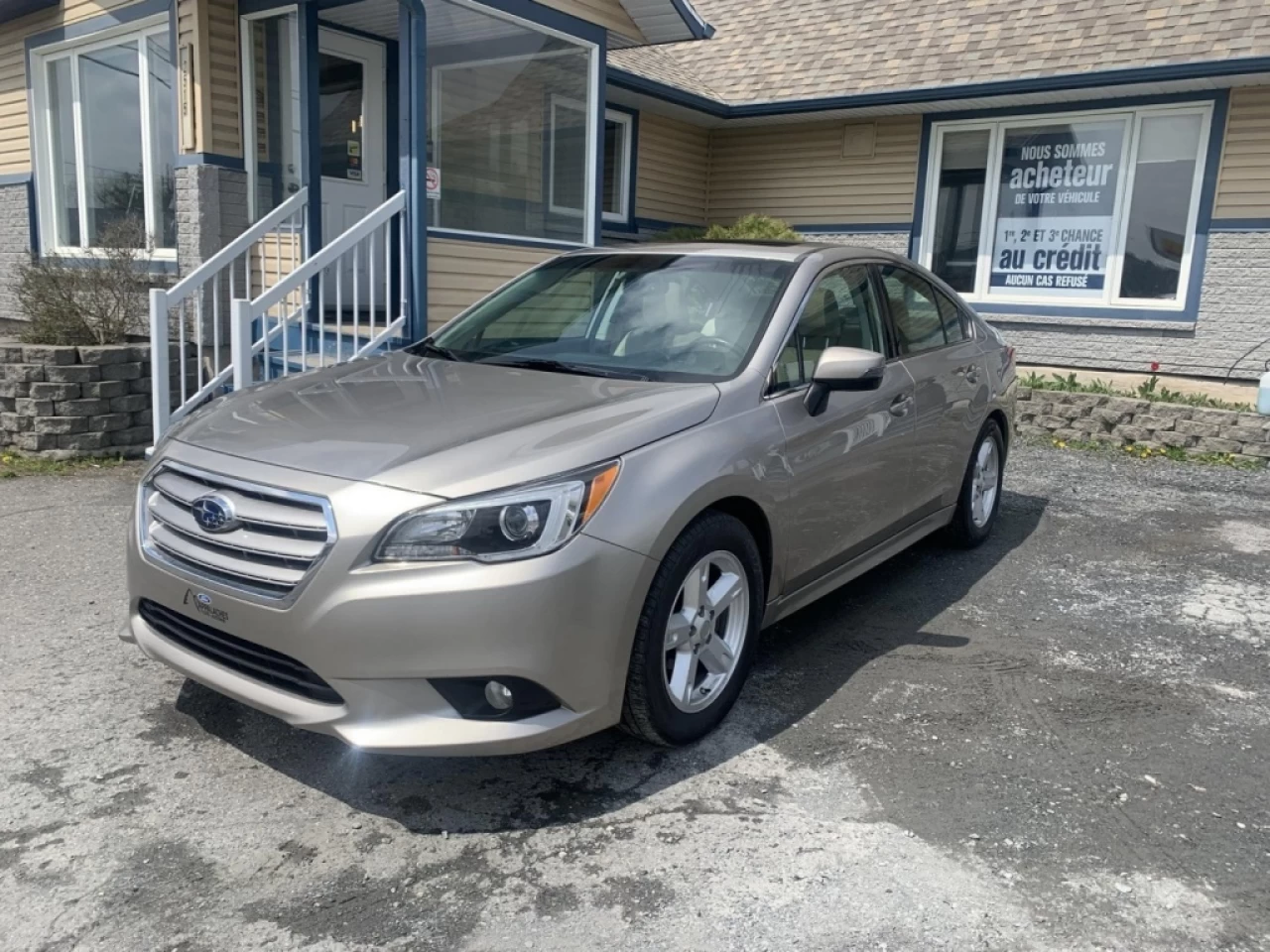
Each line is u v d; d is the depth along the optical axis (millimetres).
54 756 3295
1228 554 5840
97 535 5609
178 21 8414
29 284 7988
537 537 2857
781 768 3328
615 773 3281
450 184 8430
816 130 13375
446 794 3137
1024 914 2613
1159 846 2939
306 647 2822
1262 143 10422
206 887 2672
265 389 3924
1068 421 8984
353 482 2887
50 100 10469
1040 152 11844
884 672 4102
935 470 4988
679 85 12328
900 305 4930
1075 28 11305
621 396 3500
